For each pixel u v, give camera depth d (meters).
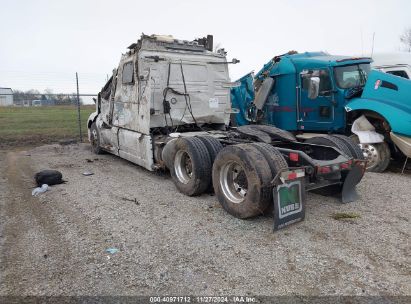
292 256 3.76
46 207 5.40
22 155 10.30
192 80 7.65
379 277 3.33
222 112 8.20
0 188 6.56
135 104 7.42
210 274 3.44
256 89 10.37
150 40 7.27
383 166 7.67
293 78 9.20
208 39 8.54
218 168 4.96
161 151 6.88
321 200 5.59
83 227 4.59
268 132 5.95
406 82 7.30
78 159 9.54
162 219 4.85
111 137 8.84
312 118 9.02
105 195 6.00
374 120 8.02
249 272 3.46
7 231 4.51
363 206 5.31
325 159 5.51
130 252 3.89
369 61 8.80
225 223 4.67
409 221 4.69
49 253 3.89
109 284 3.29
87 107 30.73
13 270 3.55
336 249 3.90
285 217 4.29
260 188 4.31
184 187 5.90
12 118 22.31
